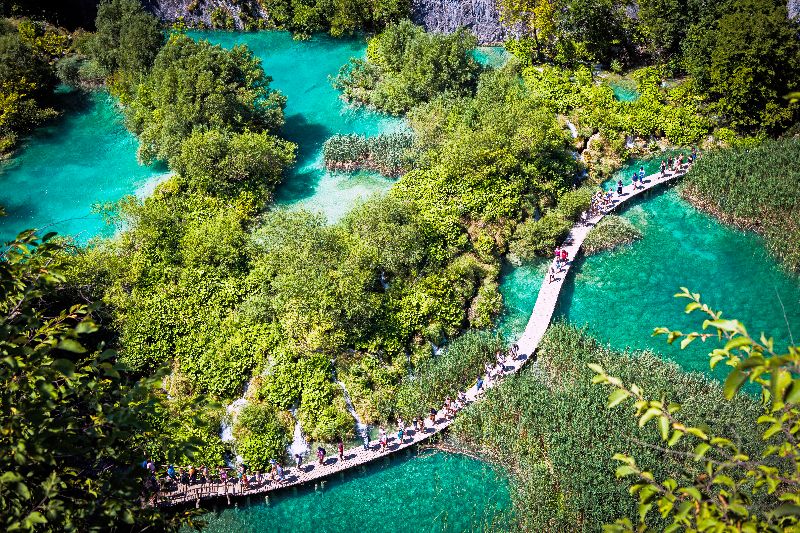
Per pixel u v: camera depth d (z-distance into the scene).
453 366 38.38
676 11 58.41
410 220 44.78
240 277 43.00
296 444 36.28
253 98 54.22
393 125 58.09
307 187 52.47
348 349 39.44
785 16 52.22
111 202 50.53
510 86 57.25
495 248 46.09
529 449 33.94
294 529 33.09
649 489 11.72
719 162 50.09
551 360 38.56
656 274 44.75
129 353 38.47
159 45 61.03
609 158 53.44
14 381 13.95
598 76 61.44
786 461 16.48
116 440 16.66
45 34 66.94
